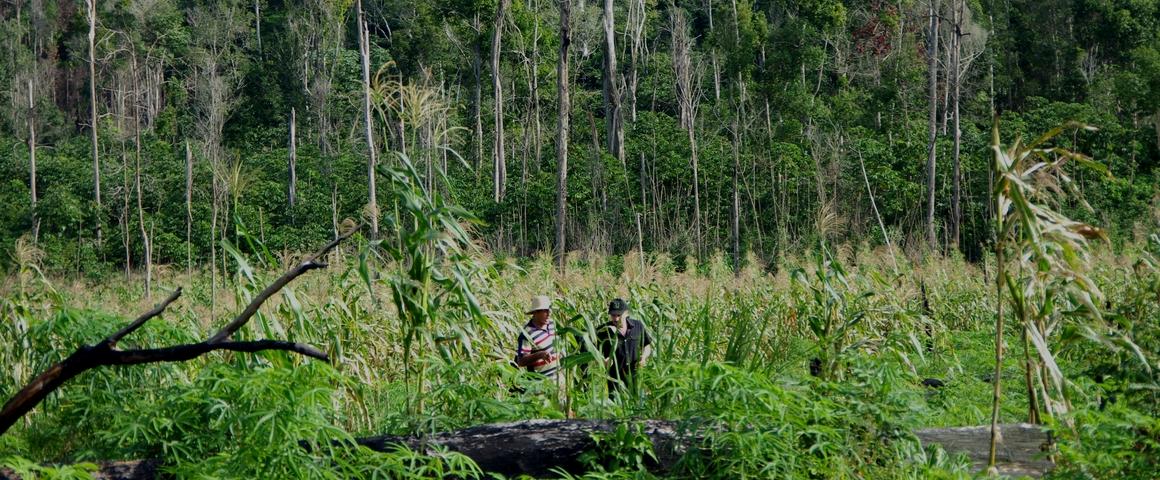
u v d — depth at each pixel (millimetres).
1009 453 6988
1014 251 6867
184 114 58656
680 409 7223
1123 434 5797
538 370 8672
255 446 5715
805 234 36594
